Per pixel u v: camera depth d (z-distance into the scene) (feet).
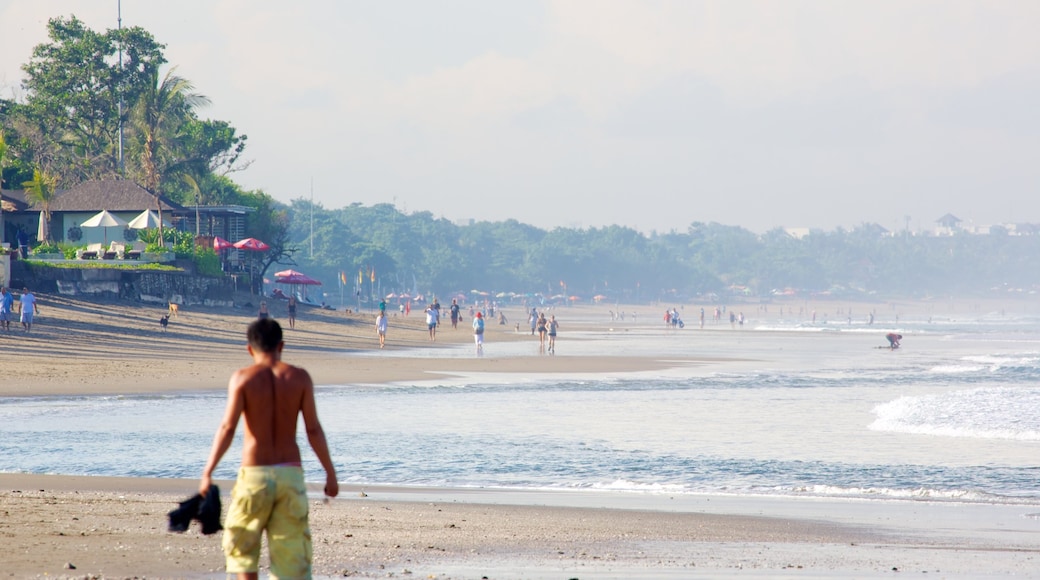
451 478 174.40
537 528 123.44
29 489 147.74
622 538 117.70
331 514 131.03
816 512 143.84
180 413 255.91
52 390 303.48
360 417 261.44
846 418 266.16
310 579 70.33
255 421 69.67
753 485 169.99
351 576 91.09
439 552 104.27
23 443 202.90
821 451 208.33
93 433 218.18
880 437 229.66
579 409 284.82
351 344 600.80
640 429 240.73
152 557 93.81
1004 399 302.66
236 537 69.00
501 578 91.61
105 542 100.89
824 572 98.89
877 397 330.95
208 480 68.69
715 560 104.53
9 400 281.33
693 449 209.56
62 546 97.91
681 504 150.61
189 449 196.75
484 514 135.13
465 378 388.16
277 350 72.28
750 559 105.60
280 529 69.51
